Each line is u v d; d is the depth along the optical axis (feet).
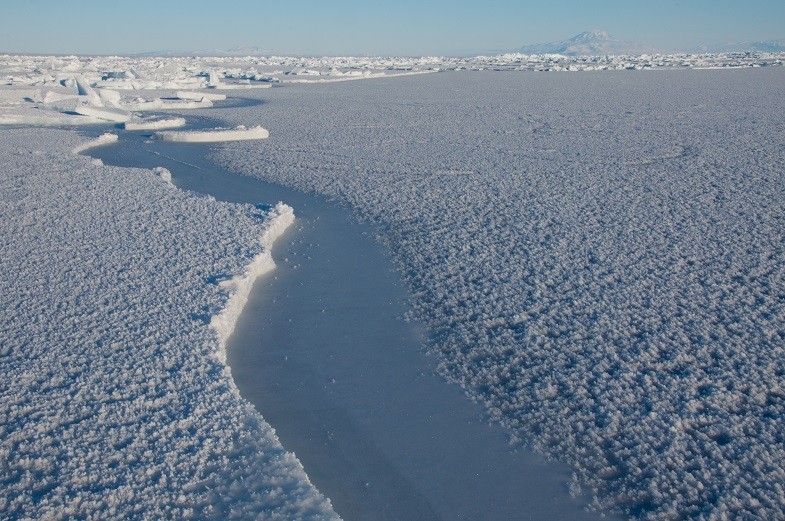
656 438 14.76
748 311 21.18
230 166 47.67
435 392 17.19
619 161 47.70
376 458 14.48
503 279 24.53
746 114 75.36
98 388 15.78
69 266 24.39
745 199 35.78
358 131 65.31
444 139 59.57
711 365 17.84
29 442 13.64
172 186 38.83
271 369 18.40
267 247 28.09
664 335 19.51
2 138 58.85
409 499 13.17
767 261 25.90
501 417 15.98
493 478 13.80
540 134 62.03
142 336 18.67
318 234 31.27
